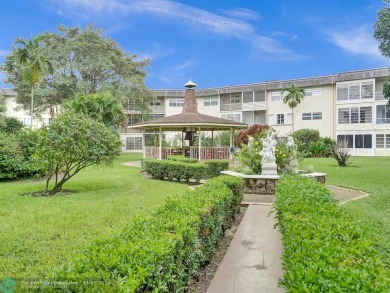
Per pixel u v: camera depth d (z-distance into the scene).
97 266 2.15
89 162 9.99
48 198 8.59
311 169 12.16
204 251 4.18
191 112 22.52
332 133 34.34
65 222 6.10
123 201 8.24
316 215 3.45
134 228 3.14
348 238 2.64
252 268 4.25
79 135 9.24
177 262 2.85
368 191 10.24
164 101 42.72
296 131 32.88
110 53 29.88
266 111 37.88
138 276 2.09
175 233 3.04
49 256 4.45
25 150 13.39
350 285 1.80
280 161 11.55
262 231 5.97
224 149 21.02
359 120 32.75
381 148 31.98
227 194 5.61
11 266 4.07
